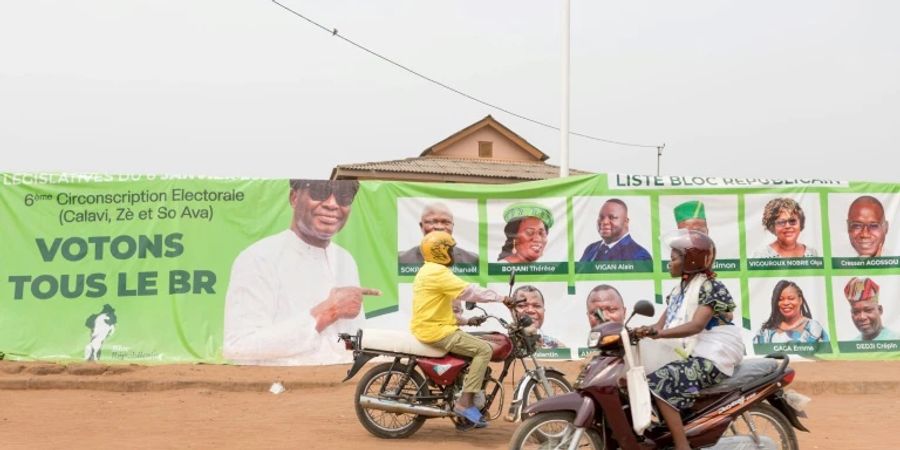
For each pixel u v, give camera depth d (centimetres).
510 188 1307
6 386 1115
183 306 1249
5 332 1220
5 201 1248
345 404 1046
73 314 1237
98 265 1248
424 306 835
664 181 1331
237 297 1256
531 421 626
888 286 1359
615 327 626
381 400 837
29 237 1245
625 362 624
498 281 1296
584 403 618
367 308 1273
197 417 959
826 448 829
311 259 1273
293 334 1255
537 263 1302
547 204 1312
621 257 1313
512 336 834
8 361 1195
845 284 1352
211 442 823
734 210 1340
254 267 1262
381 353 840
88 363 1194
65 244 1248
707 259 637
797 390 1170
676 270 643
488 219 1302
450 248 846
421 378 855
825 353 1336
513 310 836
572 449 612
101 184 1260
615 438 626
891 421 978
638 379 614
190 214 1263
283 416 971
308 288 1268
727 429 712
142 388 1120
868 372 1241
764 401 704
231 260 1262
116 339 1234
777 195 1350
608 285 1309
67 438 832
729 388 644
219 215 1266
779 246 1345
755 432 665
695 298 634
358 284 1276
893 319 1355
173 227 1262
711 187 1338
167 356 1234
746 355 1318
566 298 1302
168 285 1252
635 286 1310
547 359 1286
